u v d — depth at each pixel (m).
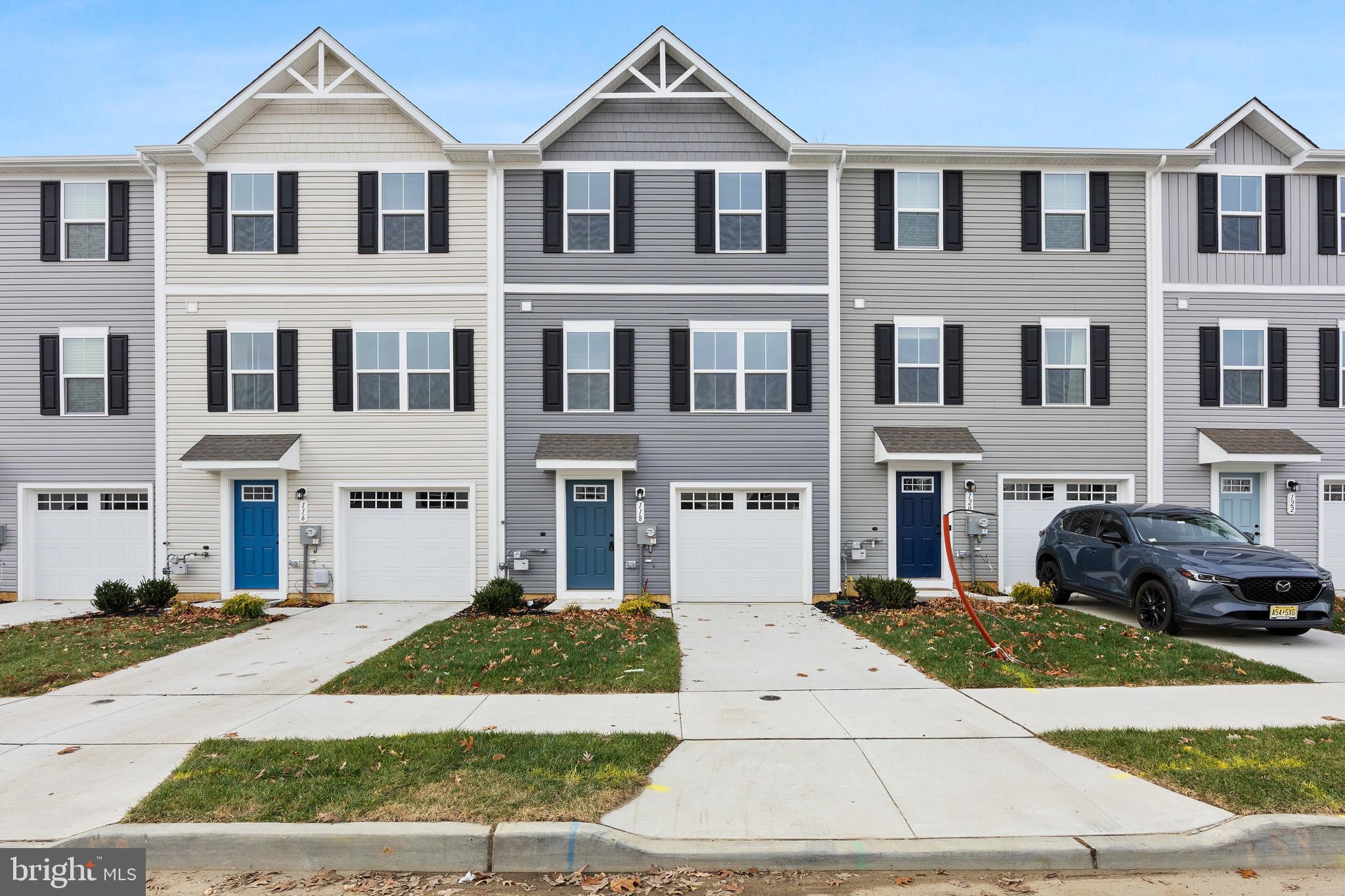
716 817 4.91
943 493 14.67
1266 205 15.02
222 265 14.27
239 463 13.49
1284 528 14.77
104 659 9.35
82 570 14.64
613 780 5.32
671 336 14.26
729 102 14.35
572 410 14.23
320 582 13.95
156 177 14.25
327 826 4.70
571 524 14.25
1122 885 4.35
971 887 4.35
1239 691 7.64
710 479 14.19
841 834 4.70
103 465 14.52
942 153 14.38
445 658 9.09
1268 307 14.98
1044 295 14.77
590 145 14.34
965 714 6.95
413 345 14.27
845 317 14.68
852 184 14.69
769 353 14.30
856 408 14.60
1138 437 14.79
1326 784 5.17
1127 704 7.19
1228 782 5.20
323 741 6.17
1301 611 9.60
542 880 4.45
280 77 14.22
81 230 14.64
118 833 4.66
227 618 12.22
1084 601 13.13
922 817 4.89
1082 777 5.47
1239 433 14.65
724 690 7.86
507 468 14.22
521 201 14.30
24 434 14.54
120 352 14.52
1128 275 14.84
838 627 11.50
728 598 14.26
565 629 10.91
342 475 14.21
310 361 14.27
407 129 14.34
